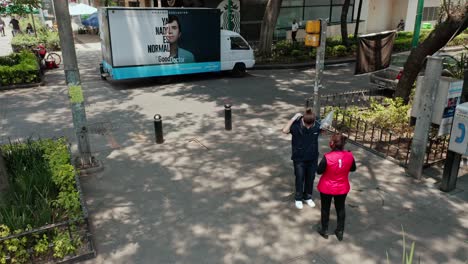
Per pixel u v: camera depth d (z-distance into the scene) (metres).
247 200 6.50
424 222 5.88
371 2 30.28
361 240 5.46
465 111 6.04
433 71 6.43
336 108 10.05
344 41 22.70
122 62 14.07
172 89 14.33
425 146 6.90
